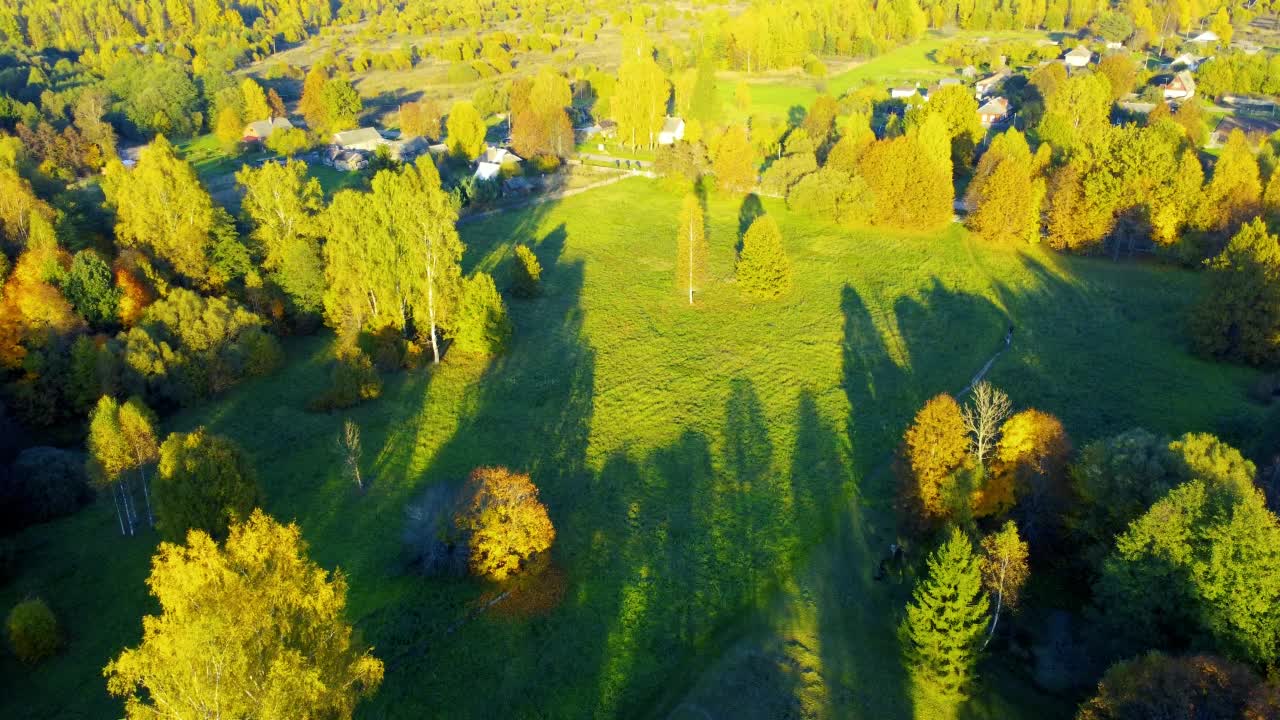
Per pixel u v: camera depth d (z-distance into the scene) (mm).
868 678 39375
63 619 42531
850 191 100500
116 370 59688
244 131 147625
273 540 29094
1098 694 32250
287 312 74312
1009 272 87250
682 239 82250
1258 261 65000
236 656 25078
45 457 51438
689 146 121875
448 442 58438
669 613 43375
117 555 47344
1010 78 173750
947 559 36656
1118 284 82875
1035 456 45156
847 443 58188
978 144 128750
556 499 52156
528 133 127938
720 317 78750
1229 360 67562
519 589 44125
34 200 70875
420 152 134500
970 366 68875
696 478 54406
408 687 38500
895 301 81500
